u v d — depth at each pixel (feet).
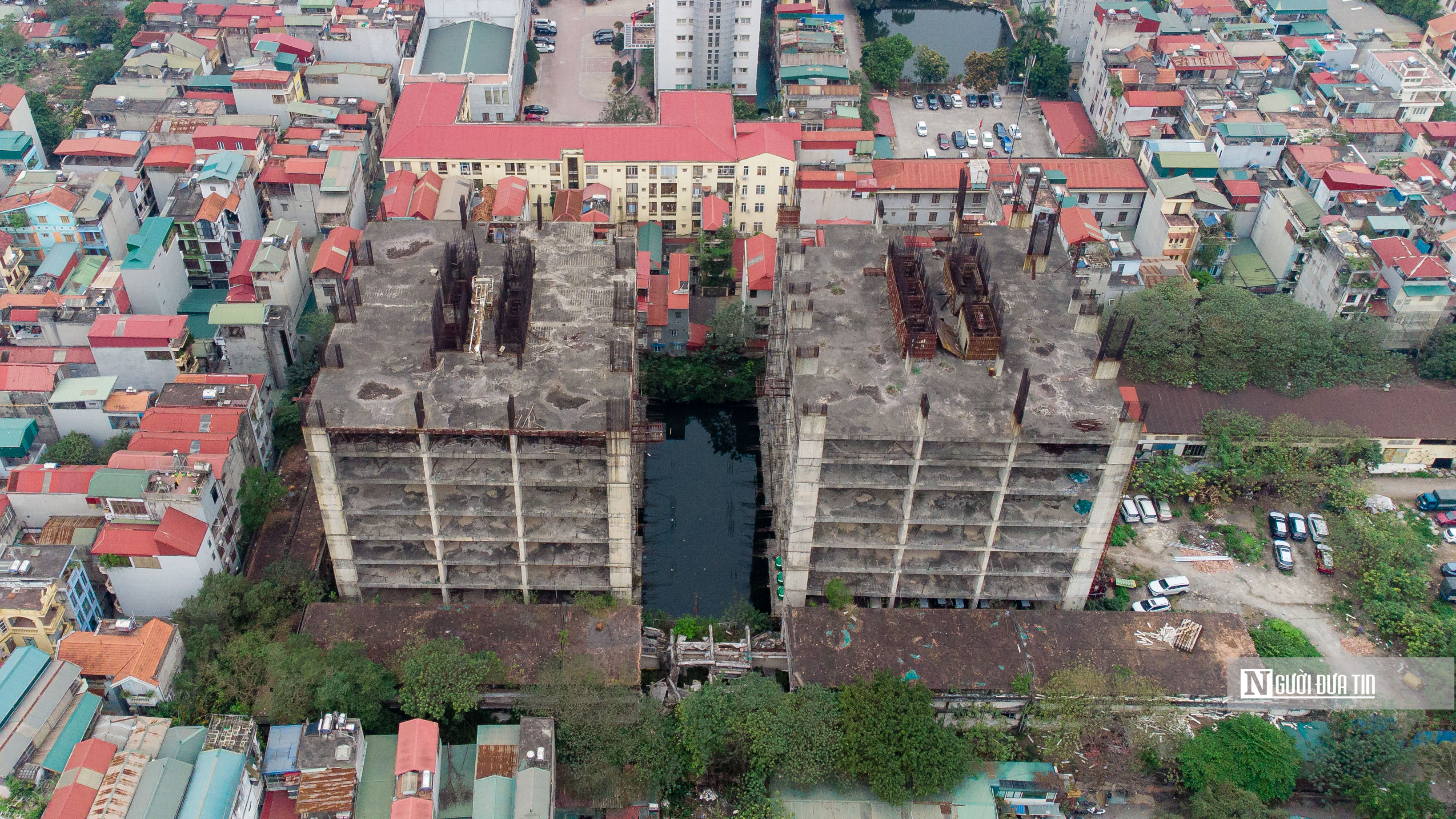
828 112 637.71
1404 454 463.01
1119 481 352.90
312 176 534.37
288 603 376.48
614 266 417.28
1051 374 366.63
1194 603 410.72
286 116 606.55
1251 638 384.06
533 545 382.42
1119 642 369.91
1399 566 413.39
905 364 368.27
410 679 341.82
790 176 558.97
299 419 436.76
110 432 433.07
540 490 371.76
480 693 353.72
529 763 318.86
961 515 367.45
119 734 323.78
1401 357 477.36
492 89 629.51
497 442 349.41
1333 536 425.28
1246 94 624.18
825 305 395.14
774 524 428.97
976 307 371.56
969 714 360.07
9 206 494.18
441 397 352.90
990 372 366.63
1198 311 483.92
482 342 372.58
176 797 304.71
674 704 364.58
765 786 334.85
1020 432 340.80
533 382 360.48
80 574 364.58
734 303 497.87
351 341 373.61
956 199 577.43
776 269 440.45
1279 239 542.16
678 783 345.92
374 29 638.53
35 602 343.26
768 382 392.68
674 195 563.48
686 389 494.18
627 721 339.36
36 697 323.16
